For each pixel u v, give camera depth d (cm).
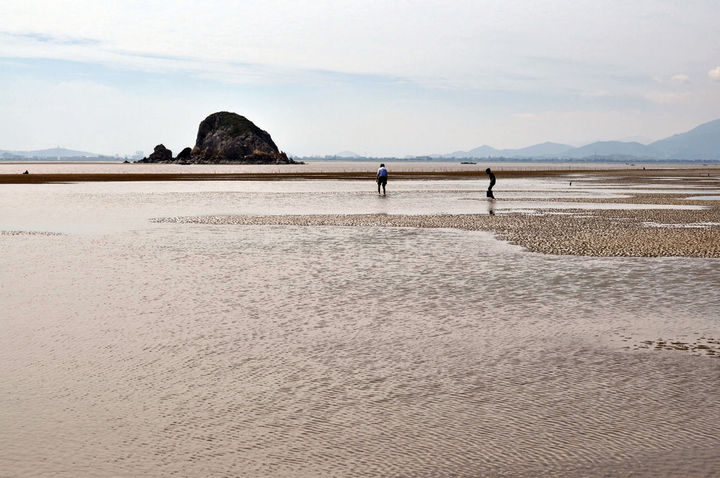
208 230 3216
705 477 650
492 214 4106
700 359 1069
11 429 775
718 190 7331
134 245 2623
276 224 3516
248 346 1141
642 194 6469
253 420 804
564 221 3600
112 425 788
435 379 961
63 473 661
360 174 14025
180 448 722
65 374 985
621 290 1669
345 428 778
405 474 659
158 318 1350
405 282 1780
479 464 682
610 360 1062
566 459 692
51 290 1659
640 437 748
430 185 8781
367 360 1059
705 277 1861
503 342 1170
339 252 2416
